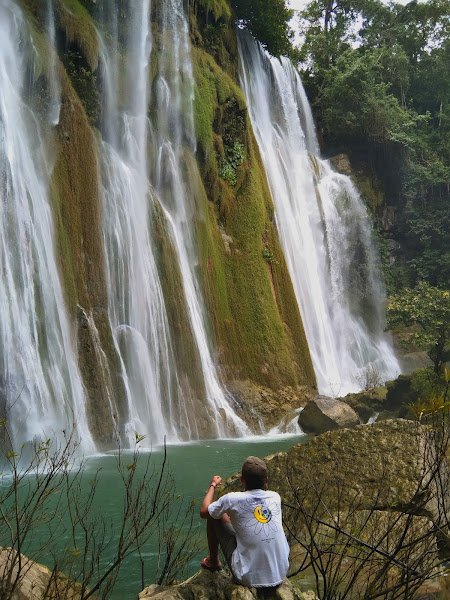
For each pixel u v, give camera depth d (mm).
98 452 16469
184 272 23562
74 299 18422
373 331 37969
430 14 50000
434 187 45281
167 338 21672
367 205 42281
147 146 24125
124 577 6160
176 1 27516
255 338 25641
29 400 15875
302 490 7328
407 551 5184
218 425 21406
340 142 43500
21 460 13445
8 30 19141
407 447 7523
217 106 28031
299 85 40750
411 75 49844
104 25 24234
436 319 22562
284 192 33969
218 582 4547
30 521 4789
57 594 4582
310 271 34438
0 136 17422
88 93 21938
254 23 35531
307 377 27188
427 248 42500
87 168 20016
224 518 4668
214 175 26922
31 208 17734
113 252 20609
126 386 19062
